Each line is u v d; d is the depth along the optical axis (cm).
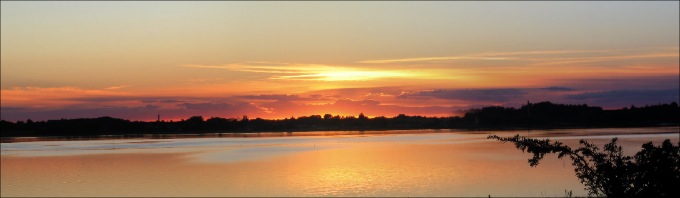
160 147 11125
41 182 5181
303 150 9825
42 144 12762
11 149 10594
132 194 4431
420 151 9038
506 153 8094
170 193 4503
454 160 6981
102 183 5116
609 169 2031
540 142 2162
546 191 4088
